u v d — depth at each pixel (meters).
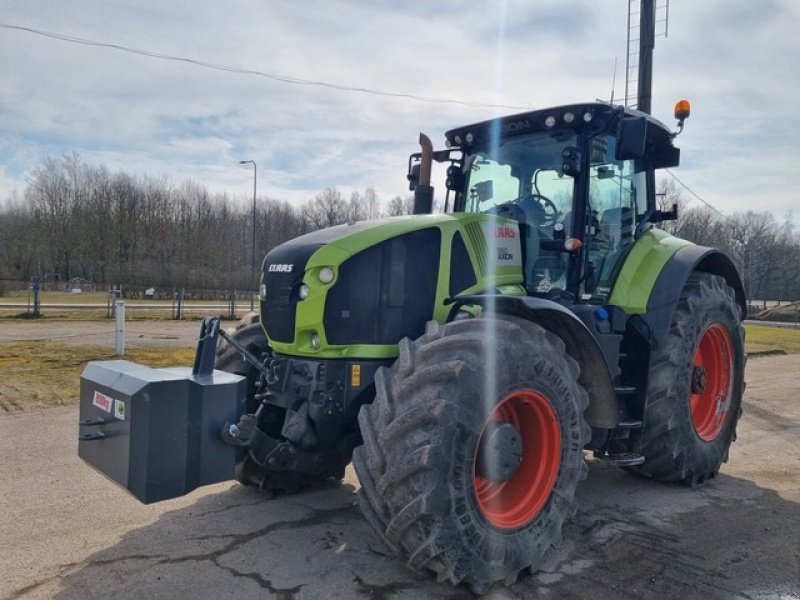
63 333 14.16
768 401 8.38
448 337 3.01
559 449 3.31
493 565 2.93
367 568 3.22
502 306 3.26
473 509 2.87
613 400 3.64
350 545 3.51
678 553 3.54
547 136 4.54
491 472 3.05
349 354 3.45
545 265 4.45
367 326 3.49
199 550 3.40
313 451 3.47
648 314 4.52
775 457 5.70
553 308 3.29
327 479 4.58
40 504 4.04
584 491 4.66
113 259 50.88
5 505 4.01
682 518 4.10
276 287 3.65
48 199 54.00
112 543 3.48
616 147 4.37
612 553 3.53
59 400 6.91
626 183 4.87
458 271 3.79
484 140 4.84
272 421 3.66
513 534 3.09
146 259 49.50
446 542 2.77
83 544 3.46
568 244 4.20
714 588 3.12
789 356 14.45
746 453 5.83
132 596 2.89
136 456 2.81
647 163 5.21
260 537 3.60
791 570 3.34
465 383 2.87
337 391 3.42
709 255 5.18
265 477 4.19
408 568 3.15
